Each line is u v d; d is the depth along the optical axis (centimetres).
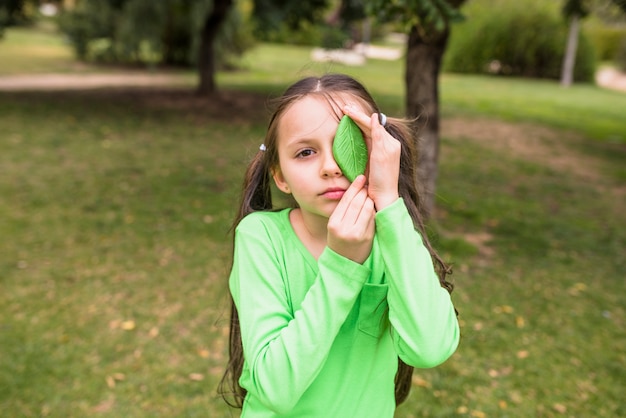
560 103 1546
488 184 714
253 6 1185
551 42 2203
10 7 1111
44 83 1405
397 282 97
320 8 1125
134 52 1898
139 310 364
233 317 141
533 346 344
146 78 1636
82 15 1908
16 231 479
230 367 144
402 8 345
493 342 345
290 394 95
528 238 524
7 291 380
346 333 110
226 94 1284
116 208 543
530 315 381
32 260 427
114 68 1833
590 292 420
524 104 1481
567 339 354
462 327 360
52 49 2189
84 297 377
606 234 552
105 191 591
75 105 1063
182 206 556
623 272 460
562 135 1082
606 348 346
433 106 488
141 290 390
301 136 103
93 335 334
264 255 112
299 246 113
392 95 1427
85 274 409
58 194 573
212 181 643
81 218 513
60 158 710
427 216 169
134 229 493
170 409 275
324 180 101
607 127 1190
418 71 481
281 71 1958
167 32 1919
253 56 2377
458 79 2094
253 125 991
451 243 489
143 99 1171
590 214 618
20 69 1628
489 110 1334
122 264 427
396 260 97
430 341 97
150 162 714
